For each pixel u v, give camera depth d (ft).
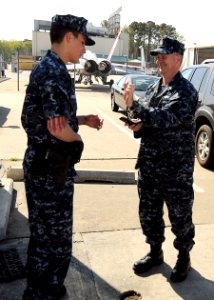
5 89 69.97
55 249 7.43
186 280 9.78
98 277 9.81
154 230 9.91
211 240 12.03
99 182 17.28
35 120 7.04
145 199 9.71
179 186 9.11
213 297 9.16
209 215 14.11
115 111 43.04
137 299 9.04
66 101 6.77
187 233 9.53
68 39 7.06
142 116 8.23
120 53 196.24
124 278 9.82
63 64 7.02
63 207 7.29
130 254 11.00
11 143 25.45
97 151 23.97
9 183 14.97
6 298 8.84
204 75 21.09
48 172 7.01
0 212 12.49
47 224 7.27
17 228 12.36
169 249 11.32
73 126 7.20
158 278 9.85
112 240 11.80
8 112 39.55
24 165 7.30
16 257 10.46
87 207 14.40
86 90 76.13
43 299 7.64
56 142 7.05
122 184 17.25
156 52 8.73
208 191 16.93
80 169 17.67
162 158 9.05
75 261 10.50
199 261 10.75
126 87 8.21
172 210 9.39
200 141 20.84
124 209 14.32
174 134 8.86
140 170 9.61
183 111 8.47
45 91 6.64
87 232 12.30
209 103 19.80
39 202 7.18
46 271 7.50
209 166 20.47
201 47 63.72
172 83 8.76
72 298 8.91
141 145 9.46
